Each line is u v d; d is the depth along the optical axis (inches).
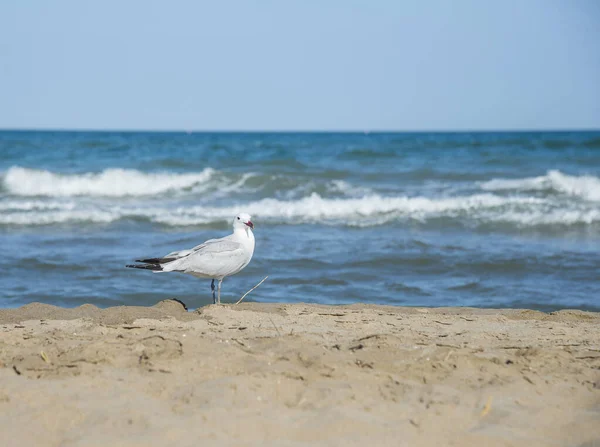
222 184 1117.7
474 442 195.8
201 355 259.3
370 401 220.8
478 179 1210.6
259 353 265.3
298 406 216.2
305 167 1349.7
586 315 390.0
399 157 1515.7
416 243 696.4
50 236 744.3
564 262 618.8
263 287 525.0
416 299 500.1
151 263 384.5
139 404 213.9
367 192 1063.6
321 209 902.4
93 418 203.6
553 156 1472.7
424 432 200.7
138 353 262.2
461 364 258.5
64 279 545.6
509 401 225.8
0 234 754.8
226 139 2615.7
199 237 740.7
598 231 791.7
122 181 1105.4
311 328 325.4
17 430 197.9
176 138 2699.3
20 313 355.6
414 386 236.2
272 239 719.1
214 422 200.4
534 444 196.1
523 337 318.7
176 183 1110.4
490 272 588.7
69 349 271.6
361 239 723.4
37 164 1398.9
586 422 211.5
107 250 664.4
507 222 827.4
